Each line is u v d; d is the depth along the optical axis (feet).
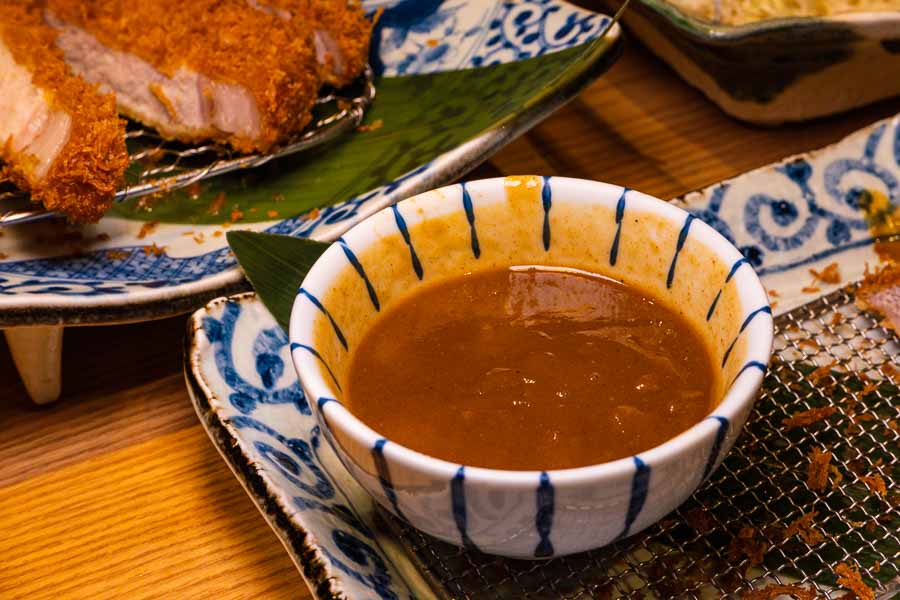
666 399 1.08
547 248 1.19
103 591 1.17
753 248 1.34
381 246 1.16
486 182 1.18
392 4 1.70
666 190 1.53
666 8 1.53
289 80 1.53
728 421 1.00
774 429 1.20
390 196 1.37
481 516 1.00
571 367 1.10
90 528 1.22
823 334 1.28
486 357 1.12
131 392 1.34
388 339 1.15
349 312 1.14
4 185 1.49
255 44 1.55
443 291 1.19
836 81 1.53
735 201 1.35
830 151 1.38
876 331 1.28
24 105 1.44
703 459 1.00
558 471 0.97
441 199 1.18
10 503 1.24
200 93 1.55
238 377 1.20
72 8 1.60
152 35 1.57
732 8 1.65
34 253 1.40
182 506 1.23
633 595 1.09
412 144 1.51
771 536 1.12
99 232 1.43
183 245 1.42
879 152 1.38
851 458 1.17
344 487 1.16
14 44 1.51
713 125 1.63
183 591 1.17
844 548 1.11
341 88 1.66
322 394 1.03
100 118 1.42
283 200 1.48
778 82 1.53
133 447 1.29
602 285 1.18
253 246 1.26
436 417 1.08
